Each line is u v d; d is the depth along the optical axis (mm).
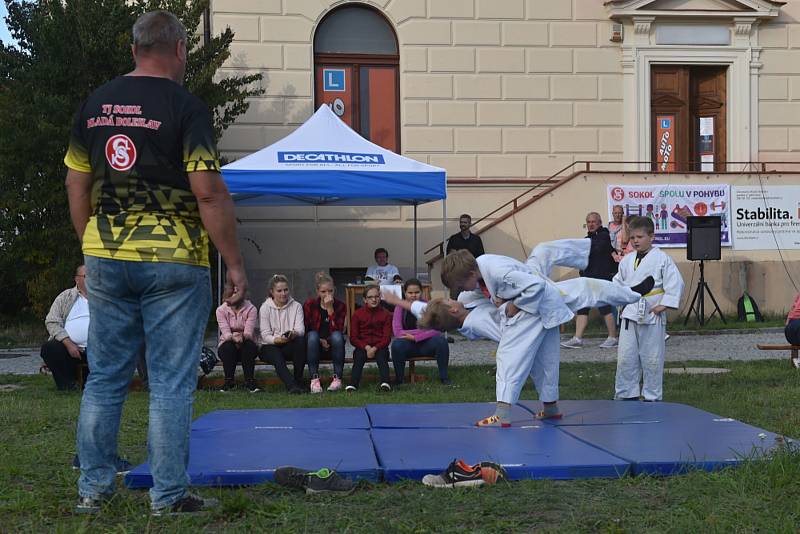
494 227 17578
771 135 19562
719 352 13609
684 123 19500
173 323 4266
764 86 19531
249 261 17922
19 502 4551
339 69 18531
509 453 5465
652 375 8359
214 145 4234
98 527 4152
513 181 18719
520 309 6590
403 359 10445
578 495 4707
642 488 4852
